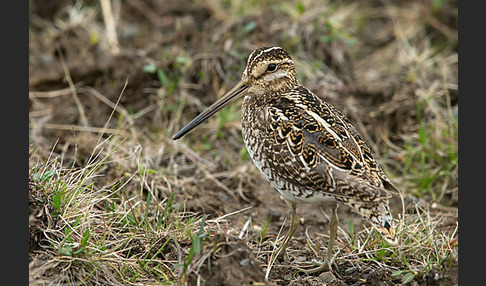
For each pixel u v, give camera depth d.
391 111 14.41
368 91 14.85
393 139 14.26
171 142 13.84
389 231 9.60
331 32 15.78
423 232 11.20
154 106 14.66
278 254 10.66
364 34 17.67
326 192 9.81
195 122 11.12
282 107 10.50
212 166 13.35
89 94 14.96
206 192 12.73
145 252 10.52
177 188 12.57
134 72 15.05
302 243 11.53
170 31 17.03
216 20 16.47
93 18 17.12
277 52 11.02
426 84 15.16
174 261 10.22
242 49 15.15
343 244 11.25
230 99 11.13
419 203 12.59
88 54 16.06
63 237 10.14
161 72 14.51
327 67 15.59
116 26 17.02
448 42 17.22
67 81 15.23
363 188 9.53
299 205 12.59
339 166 9.82
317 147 9.94
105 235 10.37
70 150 13.32
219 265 9.24
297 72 15.13
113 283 9.80
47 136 13.88
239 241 9.50
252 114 10.78
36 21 17.23
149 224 10.91
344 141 10.05
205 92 14.84
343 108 14.48
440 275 9.93
